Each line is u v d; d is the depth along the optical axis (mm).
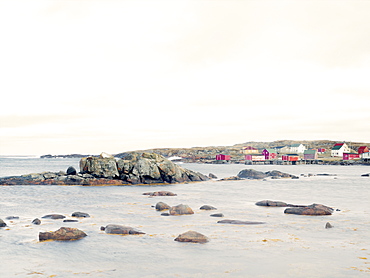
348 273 18172
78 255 21469
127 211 37719
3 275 18172
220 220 31453
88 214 35000
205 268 19109
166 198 50281
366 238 25375
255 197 51875
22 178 72125
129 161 75375
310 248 22719
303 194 56344
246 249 22500
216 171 147750
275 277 17719
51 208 40500
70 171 76250
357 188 67000
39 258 20969
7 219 32750
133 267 19344
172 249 22609
